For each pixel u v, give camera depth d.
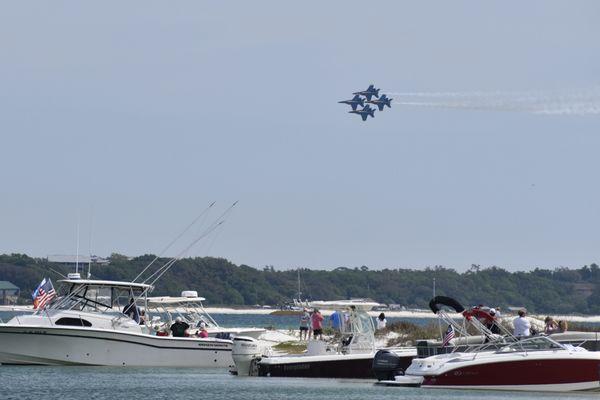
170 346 186.50
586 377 142.38
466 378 145.00
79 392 149.75
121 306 189.88
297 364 165.12
